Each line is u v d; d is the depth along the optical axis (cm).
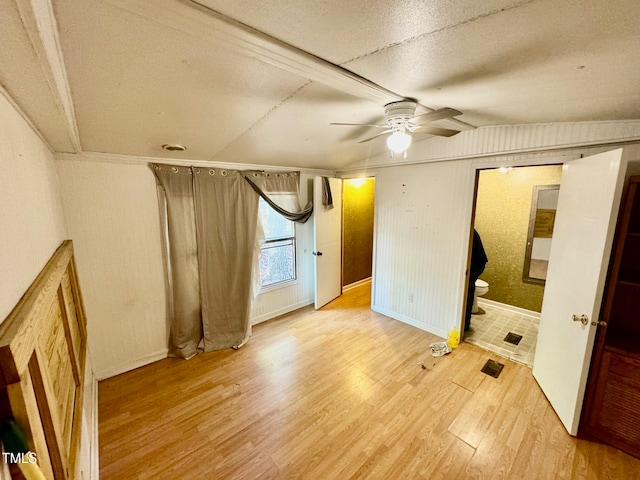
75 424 136
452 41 117
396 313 400
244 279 345
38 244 128
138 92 156
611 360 191
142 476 180
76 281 205
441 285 344
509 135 265
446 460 189
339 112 215
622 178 172
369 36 115
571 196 223
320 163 395
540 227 387
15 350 63
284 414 230
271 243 397
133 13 99
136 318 290
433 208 340
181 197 300
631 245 210
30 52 91
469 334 356
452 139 305
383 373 281
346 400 245
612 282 188
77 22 99
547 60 129
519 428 213
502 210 415
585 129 226
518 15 98
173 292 304
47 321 103
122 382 271
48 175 187
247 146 279
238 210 335
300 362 301
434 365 293
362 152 363
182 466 186
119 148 243
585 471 180
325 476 180
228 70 144
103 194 260
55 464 89
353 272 544
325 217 433
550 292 248
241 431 213
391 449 198
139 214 282
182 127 213
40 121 147
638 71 131
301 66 141
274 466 186
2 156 92
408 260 375
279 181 378
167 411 233
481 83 160
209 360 306
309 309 440
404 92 176
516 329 368
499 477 178
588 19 98
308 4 97
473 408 234
